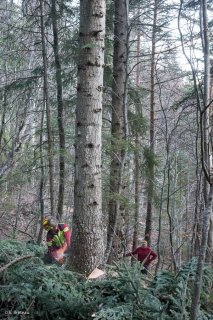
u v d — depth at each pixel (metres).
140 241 14.56
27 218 11.73
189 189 10.96
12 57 11.03
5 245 5.54
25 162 9.48
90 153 5.28
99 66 5.33
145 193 8.95
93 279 4.87
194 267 4.20
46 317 4.12
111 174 8.04
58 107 9.12
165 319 3.63
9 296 4.25
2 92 9.97
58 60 9.28
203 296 4.03
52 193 8.91
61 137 8.84
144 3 9.69
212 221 4.05
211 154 3.27
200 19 3.15
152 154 8.44
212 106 3.88
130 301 3.95
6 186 9.70
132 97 9.33
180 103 7.83
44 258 5.78
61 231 5.84
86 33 5.29
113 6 9.62
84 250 5.22
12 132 13.91
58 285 4.36
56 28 9.27
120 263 4.83
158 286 4.10
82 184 5.27
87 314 4.09
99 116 5.35
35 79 9.57
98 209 5.32
